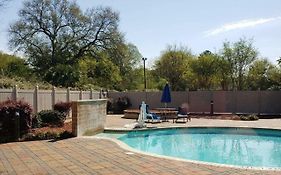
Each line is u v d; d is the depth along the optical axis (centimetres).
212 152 1280
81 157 879
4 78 2161
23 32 3762
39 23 3766
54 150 984
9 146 1062
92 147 1034
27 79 2795
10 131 1186
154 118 2020
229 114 2581
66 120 1822
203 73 4484
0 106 1193
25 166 775
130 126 1742
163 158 863
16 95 1566
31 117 1270
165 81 4603
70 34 3912
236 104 2744
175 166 773
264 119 2278
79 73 3416
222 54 4275
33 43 3828
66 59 3834
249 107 2720
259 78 4241
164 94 2239
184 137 1641
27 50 3831
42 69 3728
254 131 1747
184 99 2859
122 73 4569
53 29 3825
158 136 1659
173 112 2186
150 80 5150
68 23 3875
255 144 1458
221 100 2775
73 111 1286
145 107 1928
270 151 1302
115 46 3966
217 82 4481
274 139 1590
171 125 1839
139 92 2958
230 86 4356
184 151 1295
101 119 1620
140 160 840
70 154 921
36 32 3794
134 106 2969
